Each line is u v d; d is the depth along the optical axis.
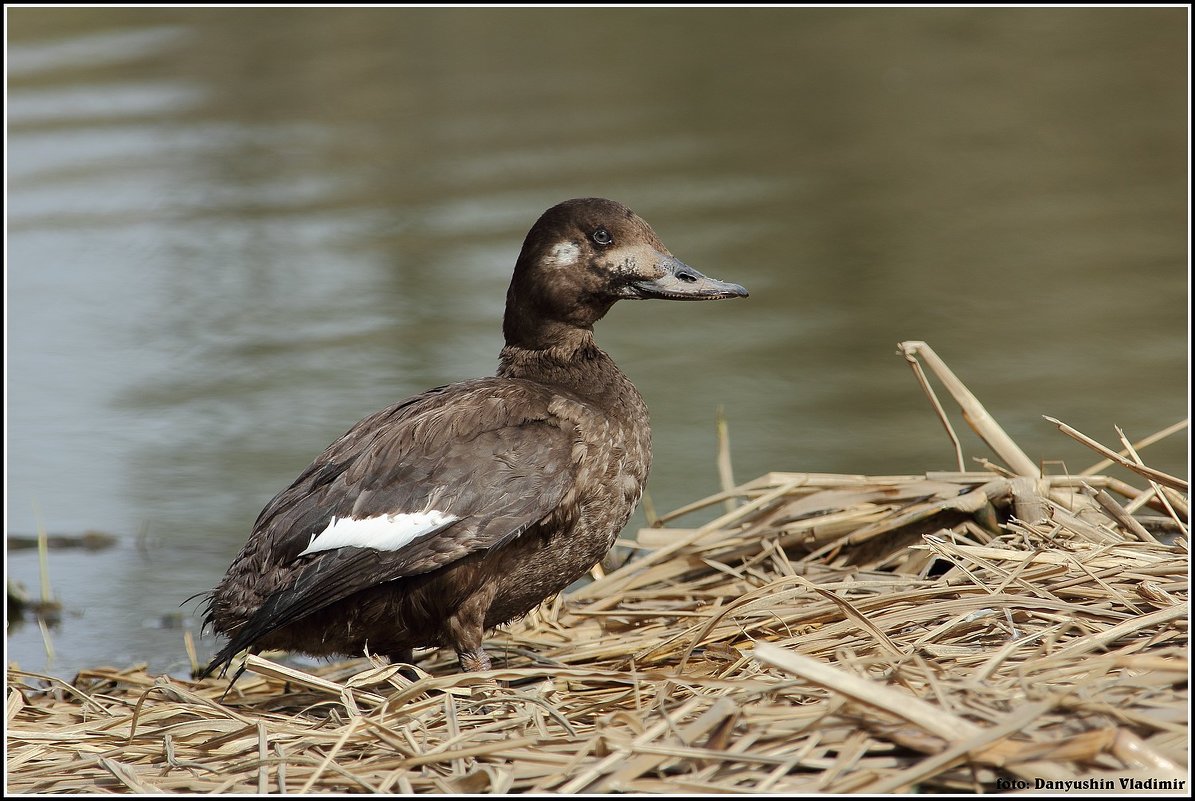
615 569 9.36
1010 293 15.80
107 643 9.41
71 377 14.06
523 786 5.64
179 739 6.59
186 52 27.16
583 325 8.26
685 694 6.45
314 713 7.44
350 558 7.04
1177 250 16.91
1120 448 11.69
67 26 29.39
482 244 17.42
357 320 15.27
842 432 12.42
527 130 22.59
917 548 7.73
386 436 7.42
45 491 11.57
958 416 12.70
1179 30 28.53
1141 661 5.71
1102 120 22.75
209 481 11.84
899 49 28.12
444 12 31.08
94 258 17.56
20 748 6.62
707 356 14.64
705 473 11.66
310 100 24.25
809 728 5.63
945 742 5.30
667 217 18.52
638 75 26.22
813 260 17.16
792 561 8.65
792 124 23.17
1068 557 7.16
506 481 7.23
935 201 19.16
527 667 7.63
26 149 21.73
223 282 16.59
